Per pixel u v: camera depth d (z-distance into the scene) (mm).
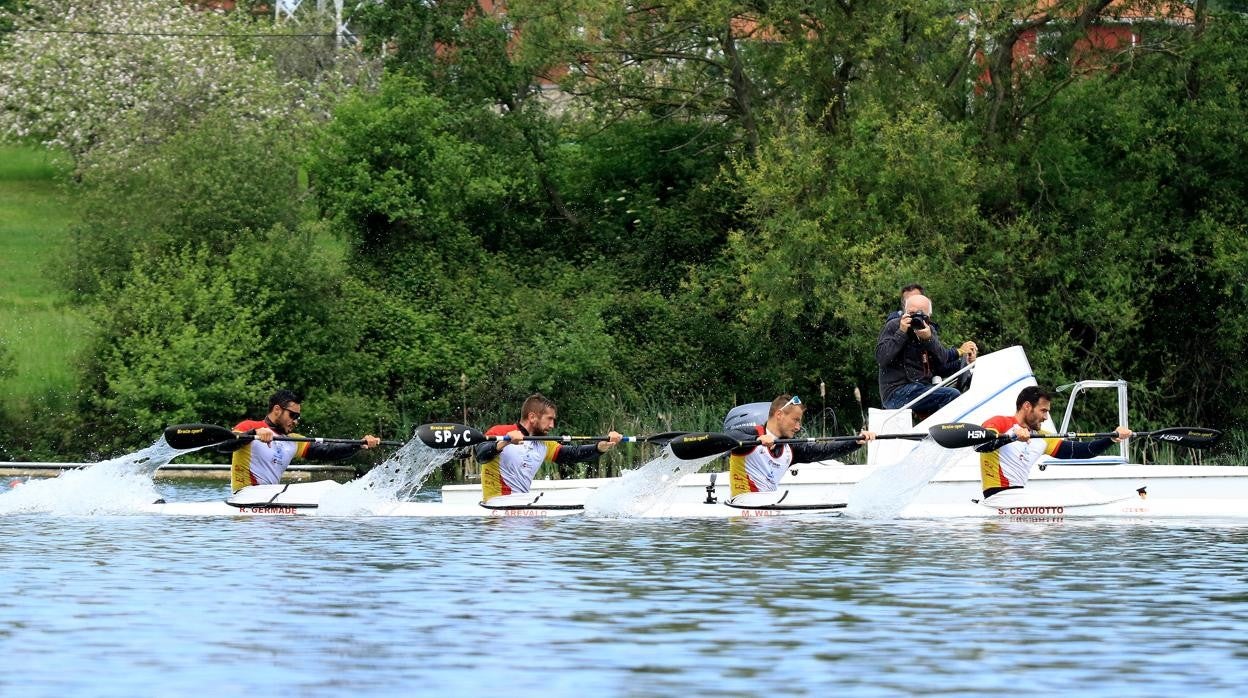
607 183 92750
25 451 69312
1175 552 29406
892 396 41438
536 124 90312
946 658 18719
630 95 86625
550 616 21766
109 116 100875
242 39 109125
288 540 32094
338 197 82250
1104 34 79562
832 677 17672
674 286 85250
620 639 19984
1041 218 75875
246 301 71438
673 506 38594
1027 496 37625
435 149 83250
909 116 73812
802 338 78375
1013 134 78688
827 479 40938
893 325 41281
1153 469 40500
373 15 91188
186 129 84812
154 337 68688
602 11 80125
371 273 81062
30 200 110438
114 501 39812
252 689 17109
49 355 75000
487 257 85375
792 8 77562
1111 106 75438
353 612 22141
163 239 73250
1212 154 75938
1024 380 40500
